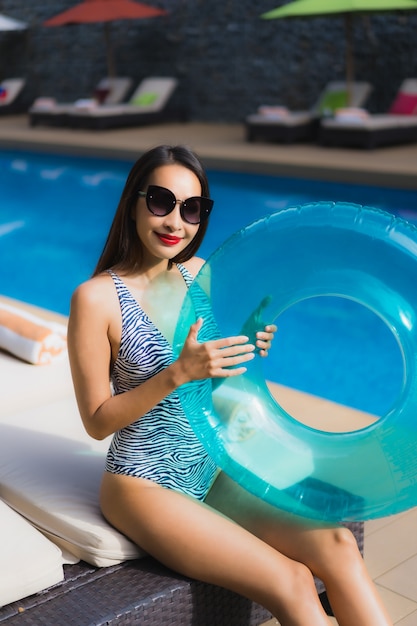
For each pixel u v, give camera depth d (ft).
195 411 6.75
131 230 7.26
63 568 7.18
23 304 17.56
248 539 6.62
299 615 6.28
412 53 39.40
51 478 8.14
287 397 13.02
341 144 35.55
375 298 6.85
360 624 6.38
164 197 6.92
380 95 40.81
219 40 46.14
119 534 7.16
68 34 52.85
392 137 34.73
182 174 7.00
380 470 6.72
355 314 18.51
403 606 8.10
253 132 37.50
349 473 6.77
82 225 28.22
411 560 8.87
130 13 44.55
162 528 6.76
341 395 14.67
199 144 37.24
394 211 27.30
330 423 12.07
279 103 44.55
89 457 8.65
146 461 7.02
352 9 35.29
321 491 6.75
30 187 34.35
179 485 7.09
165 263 7.50
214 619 7.16
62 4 52.21
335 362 16.10
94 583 6.95
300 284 6.88
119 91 47.67
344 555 6.58
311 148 35.19
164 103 46.09
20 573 6.71
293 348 16.92
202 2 46.19
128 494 6.96
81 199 31.89
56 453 8.68
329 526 6.79
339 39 41.42
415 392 6.70
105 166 37.37
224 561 6.56
